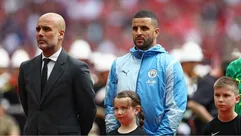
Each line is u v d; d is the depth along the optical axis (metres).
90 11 72.56
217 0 75.12
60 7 72.69
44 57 19.70
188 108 27.66
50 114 19.39
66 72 19.48
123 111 19.03
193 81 28.05
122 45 66.56
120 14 73.38
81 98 19.53
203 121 25.44
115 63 20.27
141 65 19.84
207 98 25.36
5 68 35.69
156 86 19.55
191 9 74.44
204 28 71.75
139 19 19.86
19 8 72.06
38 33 19.45
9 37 67.44
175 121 19.31
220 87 19.00
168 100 19.48
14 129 28.89
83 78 19.55
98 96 29.12
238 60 20.66
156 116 19.48
